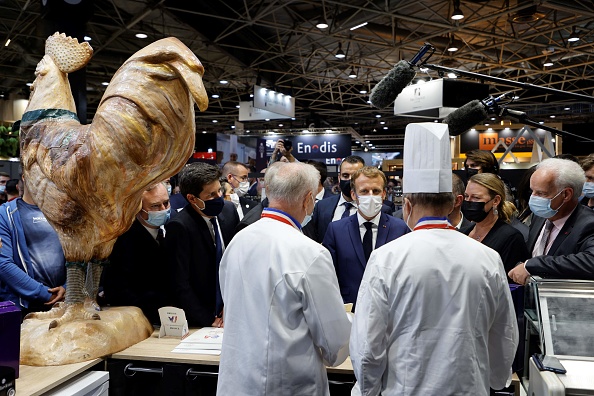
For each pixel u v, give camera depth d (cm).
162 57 182
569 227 220
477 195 234
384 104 234
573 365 143
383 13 884
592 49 1166
